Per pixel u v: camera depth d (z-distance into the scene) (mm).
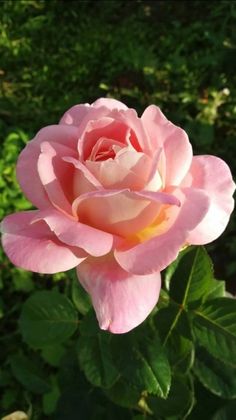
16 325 622
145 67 858
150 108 270
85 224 260
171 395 361
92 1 965
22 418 465
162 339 331
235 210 740
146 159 247
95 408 408
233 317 324
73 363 426
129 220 256
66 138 281
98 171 249
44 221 271
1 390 582
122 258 254
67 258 259
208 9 958
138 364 320
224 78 849
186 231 252
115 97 841
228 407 385
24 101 833
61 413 413
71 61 881
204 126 791
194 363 359
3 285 625
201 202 259
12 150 644
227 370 356
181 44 904
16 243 266
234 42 876
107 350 351
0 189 623
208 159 292
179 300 333
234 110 819
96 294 262
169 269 358
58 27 925
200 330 328
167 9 965
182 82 846
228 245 723
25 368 516
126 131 261
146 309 261
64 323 393
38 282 638
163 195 243
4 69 871
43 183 258
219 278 707
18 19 923
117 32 922
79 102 835
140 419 384
